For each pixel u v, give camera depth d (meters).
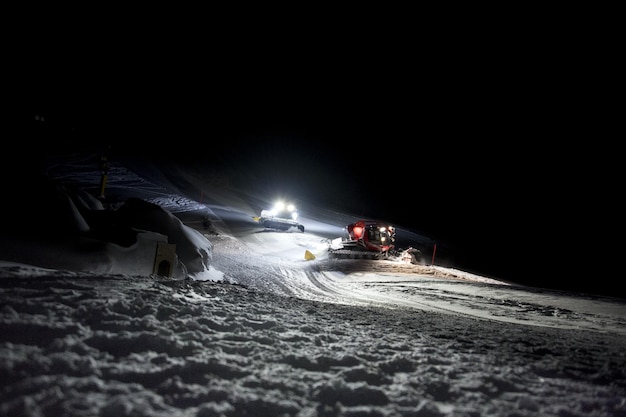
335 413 2.64
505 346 4.70
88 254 7.54
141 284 5.57
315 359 3.51
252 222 29.81
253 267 17.20
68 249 7.43
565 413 2.86
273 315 5.15
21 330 3.12
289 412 2.60
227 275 15.07
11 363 2.60
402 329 5.33
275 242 24.39
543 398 3.10
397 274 17.94
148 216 11.72
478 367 3.71
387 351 3.99
